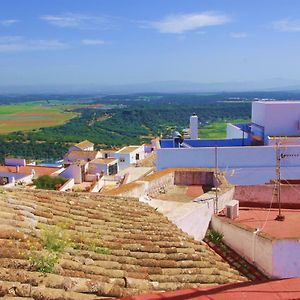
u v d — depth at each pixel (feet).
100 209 32.09
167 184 48.85
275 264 27.63
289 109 68.74
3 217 23.07
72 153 229.66
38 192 33.86
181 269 24.07
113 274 20.57
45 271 18.16
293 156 61.41
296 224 36.60
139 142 425.69
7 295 16.08
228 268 28.66
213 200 39.04
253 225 36.24
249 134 76.23
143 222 31.35
